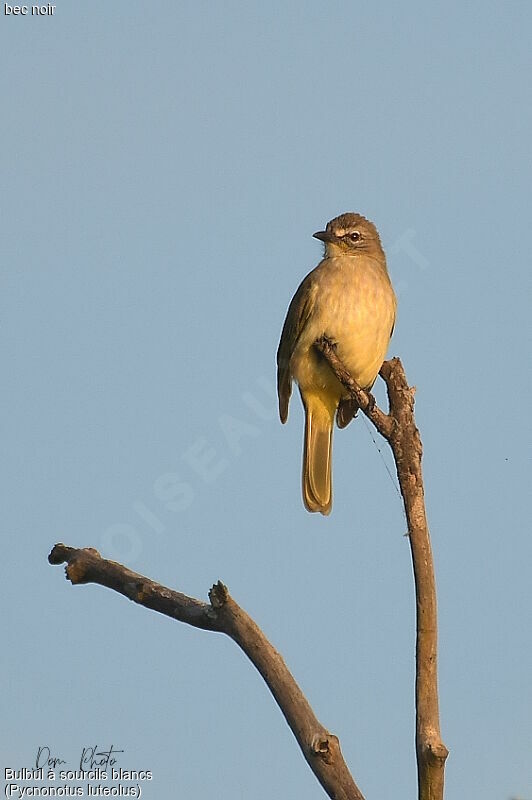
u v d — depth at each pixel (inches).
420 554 333.7
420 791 303.9
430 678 316.8
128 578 354.9
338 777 301.0
